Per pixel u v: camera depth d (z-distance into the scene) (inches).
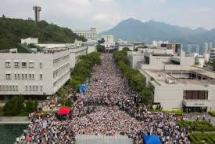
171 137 5428.2
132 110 7303.2
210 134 5880.9
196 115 7514.8
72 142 5147.6
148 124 6190.9
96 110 7401.6
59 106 7736.2
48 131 5556.1
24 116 6948.8
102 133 5629.9
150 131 5674.2
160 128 5885.8
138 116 6727.4
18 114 7027.6
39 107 7632.9
